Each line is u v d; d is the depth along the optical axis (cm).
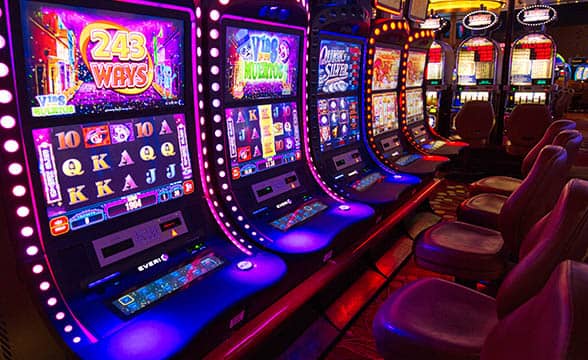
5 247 145
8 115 138
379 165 390
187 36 193
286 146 281
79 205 165
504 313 148
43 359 155
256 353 235
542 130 652
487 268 246
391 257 380
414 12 500
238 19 230
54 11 148
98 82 167
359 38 364
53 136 155
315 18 295
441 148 493
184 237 199
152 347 138
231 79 236
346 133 367
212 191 219
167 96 193
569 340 62
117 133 177
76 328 145
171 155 198
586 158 694
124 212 181
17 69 141
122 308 158
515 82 798
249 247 208
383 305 192
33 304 148
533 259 138
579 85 1617
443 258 255
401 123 468
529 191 213
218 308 161
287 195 271
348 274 329
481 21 805
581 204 129
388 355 178
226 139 238
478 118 691
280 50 265
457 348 162
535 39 771
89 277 163
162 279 177
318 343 265
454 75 843
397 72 450
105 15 163
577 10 1322
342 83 357
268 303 228
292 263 240
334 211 272
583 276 72
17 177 142
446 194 605
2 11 133
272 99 268
